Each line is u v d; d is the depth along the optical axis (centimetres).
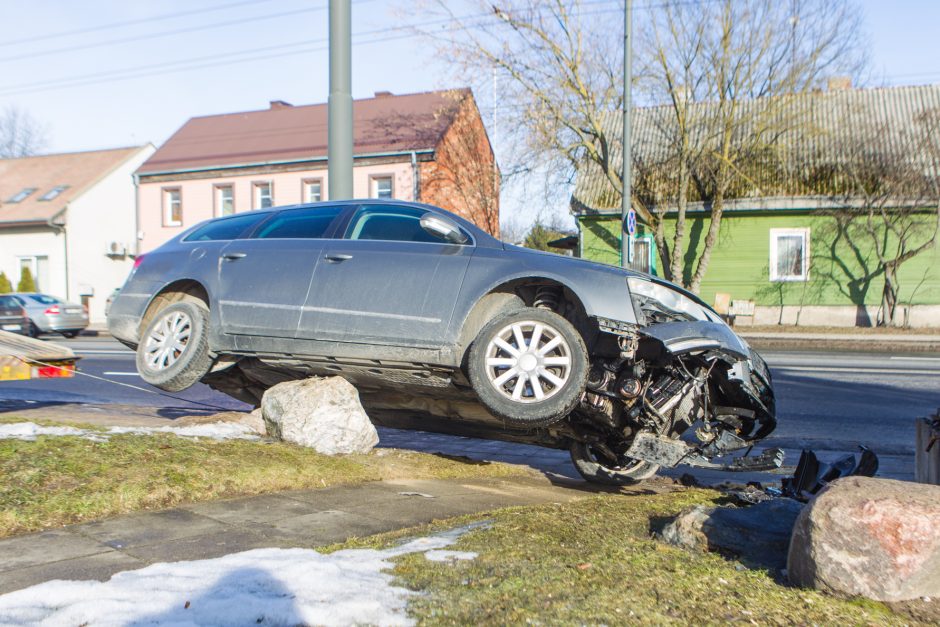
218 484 455
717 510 379
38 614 260
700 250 2602
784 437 829
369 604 272
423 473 575
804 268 2506
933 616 284
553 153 2339
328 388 579
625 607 281
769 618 276
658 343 515
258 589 286
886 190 2334
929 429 511
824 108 2734
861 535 296
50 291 3516
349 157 991
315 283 566
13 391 1070
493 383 495
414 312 528
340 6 979
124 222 3728
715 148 2433
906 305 2417
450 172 3173
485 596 286
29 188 3697
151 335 623
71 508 393
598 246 2686
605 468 619
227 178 3478
